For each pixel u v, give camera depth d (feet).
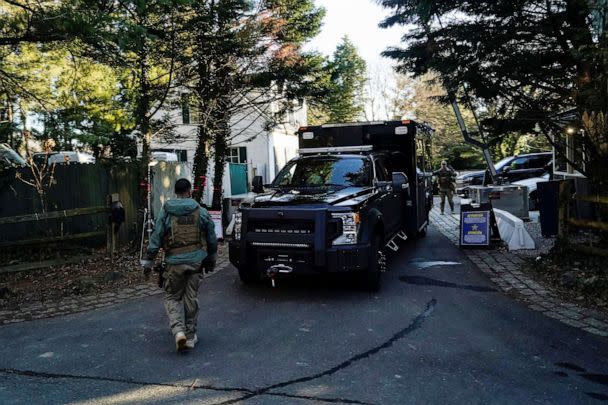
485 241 33.50
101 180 35.17
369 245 21.53
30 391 13.04
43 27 21.88
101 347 16.28
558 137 28.73
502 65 26.63
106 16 21.36
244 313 19.80
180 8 31.50
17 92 31.12
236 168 59.88
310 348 15.85
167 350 15.93
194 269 15.81
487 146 30.22
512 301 21.06
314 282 24.79
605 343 16.14
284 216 21.26
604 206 24.25
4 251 32.71
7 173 34.47
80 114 39.09
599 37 21.74
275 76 42.78
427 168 41.16
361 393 12.68
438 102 32.09
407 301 21.20
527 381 13.35
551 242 34.96
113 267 28.35
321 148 30.99
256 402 12.26
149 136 35.60
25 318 19.89
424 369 14.14
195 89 40.50
